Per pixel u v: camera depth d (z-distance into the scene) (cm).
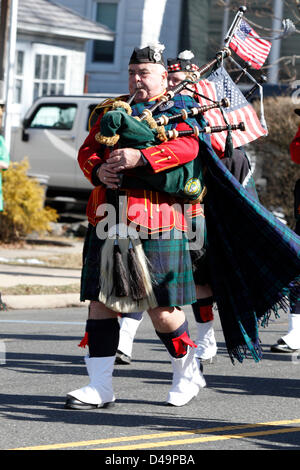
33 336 2023
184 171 1265
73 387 1495
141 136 1236
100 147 1330
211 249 1359
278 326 2283
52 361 1730
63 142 4406
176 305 1291
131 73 1314
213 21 5612
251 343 1342
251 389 1526
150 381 1569
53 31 5078
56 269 3142
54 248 3759
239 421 1298
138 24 5644
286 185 4209
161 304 1280
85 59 5547
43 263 3275
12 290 2595
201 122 1321
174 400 1376
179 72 1541
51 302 2575
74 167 4381
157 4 5656
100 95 4397
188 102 1314
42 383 1523
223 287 1356
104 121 1230
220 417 1317
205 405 1395
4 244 3744
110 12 5738
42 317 2348
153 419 1291
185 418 1303
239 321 1338
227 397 1456
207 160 1311
